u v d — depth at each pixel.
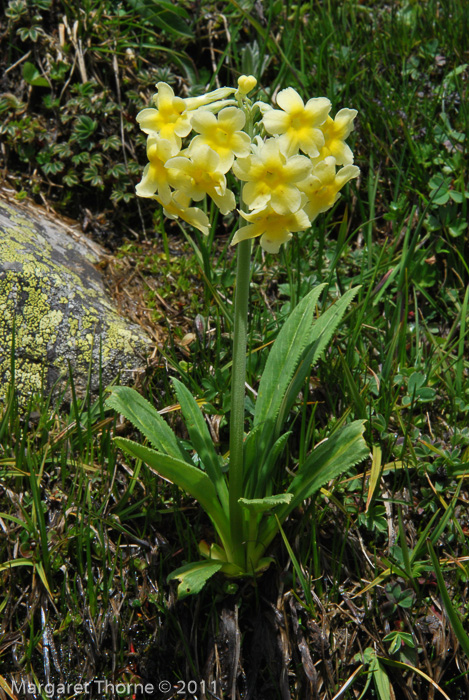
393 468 0.61
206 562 0.56
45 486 0.60
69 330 0.64
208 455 0.57
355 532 0.60
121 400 0.56
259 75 0.77
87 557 0.57
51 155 0.74
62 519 0.59
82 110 0.75
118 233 0.74
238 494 0.55
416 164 0.72
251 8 0.83
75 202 0.75
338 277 0.67
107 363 0.64
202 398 0.63
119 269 0.70
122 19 0.81
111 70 0.77
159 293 0.69
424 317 0.70
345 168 0.50
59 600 0.58
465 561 0.59
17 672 0.57
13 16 0.76
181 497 0.61
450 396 0.64
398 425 0.63
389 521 0.60
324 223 0.69
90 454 0.60
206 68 0.82
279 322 0.66
